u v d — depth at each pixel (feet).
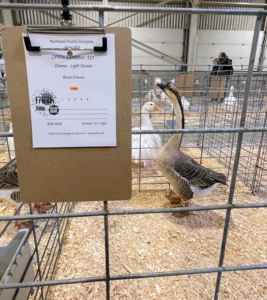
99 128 2.33
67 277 4.58
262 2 31.81
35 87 2.15
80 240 5.61
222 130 2.58
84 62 2.13
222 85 13.20
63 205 6.61
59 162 2.39
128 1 29.25
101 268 4.81
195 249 5.40
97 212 2.64
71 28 2.04
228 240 5.74
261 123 12.52
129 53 2.16
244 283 4.54
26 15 28.58
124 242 5.57
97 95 2.23
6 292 3.11
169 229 6.09
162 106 18.24
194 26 30.83
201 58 32.35
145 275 2.95
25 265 3.64
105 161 2.44
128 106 2.30
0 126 11.55
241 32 31.65
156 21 30.83
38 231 5.88
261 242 5.69
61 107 2.23
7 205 7.04
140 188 8.23
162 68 32.24
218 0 30.91
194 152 12.03
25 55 2.07
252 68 2.48
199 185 6.28
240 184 8.73
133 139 9.54
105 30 2.08
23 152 2.33
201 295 4.26
